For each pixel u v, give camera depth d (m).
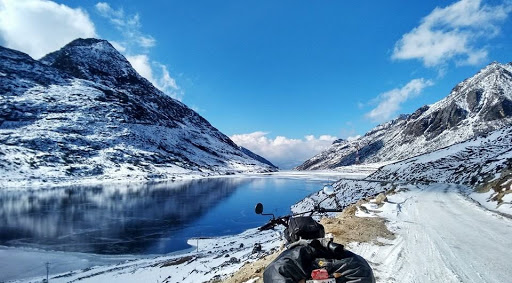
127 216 80.00
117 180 173.75
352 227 13.27
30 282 37.09
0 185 136.50
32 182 147.50
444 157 60.97
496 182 24.83
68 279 36.50
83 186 148.50
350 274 3.28
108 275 33.75
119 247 54.25
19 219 74.81
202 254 37.59
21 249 52.56
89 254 50.31
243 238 51.41
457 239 11.31
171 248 53.25
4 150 178.38
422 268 8.05
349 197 49.91
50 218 76.00
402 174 62.03
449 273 7.63
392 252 9.66
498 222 14.66
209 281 13.87
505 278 7.22
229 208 92.31
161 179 190.38
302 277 3.21
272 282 3.16
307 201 63.72
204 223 72.69
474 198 25.78
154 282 25.30
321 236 3.78
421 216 16.66
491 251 9.58
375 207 19.94
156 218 77.81
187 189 142.38
